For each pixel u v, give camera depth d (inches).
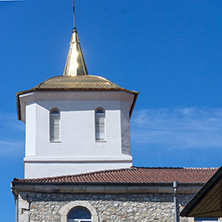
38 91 1457.9
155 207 1131.9
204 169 1332.4
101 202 1125.1
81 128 1450.5
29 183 1112.2
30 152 1428.4
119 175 1223.5
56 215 1106.1
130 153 1459.2
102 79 1537.9
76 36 1722.4
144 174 1239.5
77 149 1430.9
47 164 1407.5
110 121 1466.5
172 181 1153.4
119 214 1119.6
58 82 1507.1
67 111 1460.4
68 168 1409.9
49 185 1116.5
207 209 781.9
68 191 1122.0
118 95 1478.8
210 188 726.5
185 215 798.5
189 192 1139.3
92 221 1107.9
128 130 1478.8
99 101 1477.6
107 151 1438.2
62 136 1439.5
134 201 1132.5
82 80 1528.1
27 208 1104.8
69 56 1685.5
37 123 1445.6
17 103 1515.7
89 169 1413.6
